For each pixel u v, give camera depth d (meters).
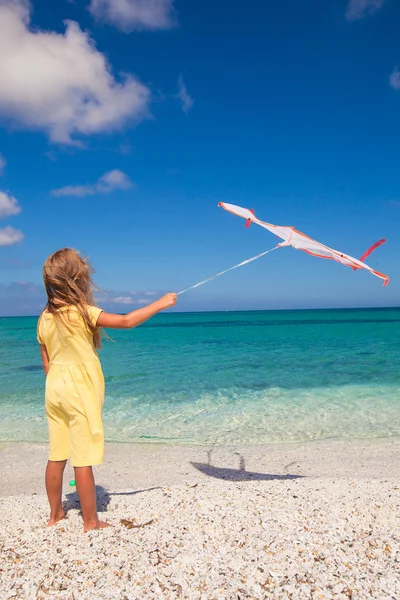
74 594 2.41
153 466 5.85
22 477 5.55
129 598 2.37
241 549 2.85
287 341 22.78
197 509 3.53
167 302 3.14
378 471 5.49
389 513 3.37
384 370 12.98
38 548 2.90
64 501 3.84
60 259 3.14
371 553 2.77
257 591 2.41
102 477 5.44
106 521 3.33
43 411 8.80
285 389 10.67
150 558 2.74
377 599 2.32
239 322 56.84
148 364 14.78
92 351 3.21
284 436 7.21
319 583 2.47
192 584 2.48
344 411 8.66
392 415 8.30
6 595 2.41
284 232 3.39
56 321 3.09
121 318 3.08
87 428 3.12
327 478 4.58
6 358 16.56
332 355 16.52
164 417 8.40
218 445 6.78
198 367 14.07
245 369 13.59
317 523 3.21
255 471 5.61
